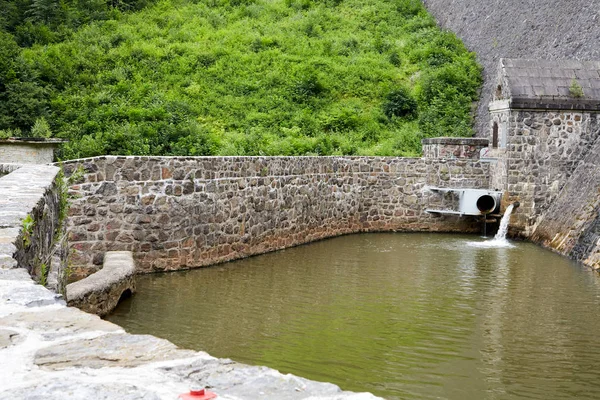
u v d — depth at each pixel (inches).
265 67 1169.4
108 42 1181.7
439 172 830.5
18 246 181.0
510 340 357.4
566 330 378.3
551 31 1097.4
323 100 1098.1
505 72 778.2
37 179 312.0
